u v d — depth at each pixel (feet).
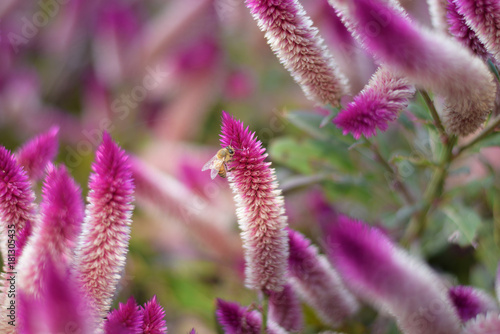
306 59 1.85
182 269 2.28
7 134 2.61
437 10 1.87
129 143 2.55
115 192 1.70
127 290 2.19
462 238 2.15
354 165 2.34
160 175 2.08
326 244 1.95
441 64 1.72
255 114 2.76
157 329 1.72
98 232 1.70
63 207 1.67
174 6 2.70
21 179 1.76
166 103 2.61
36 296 1.63
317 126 2.22
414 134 2.24
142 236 2.33
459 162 2.34
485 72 1.75
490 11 1.75
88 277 1.70
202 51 2.55
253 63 2.80
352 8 1.74
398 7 1.77
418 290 1.74
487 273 2.27
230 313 1.83
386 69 1.78
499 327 1.75
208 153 2.42
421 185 2.32
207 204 2.14
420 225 2.17
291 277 1.87
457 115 1.82
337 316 1.92
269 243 1.76
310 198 2.33
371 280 1.75
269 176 1.75
